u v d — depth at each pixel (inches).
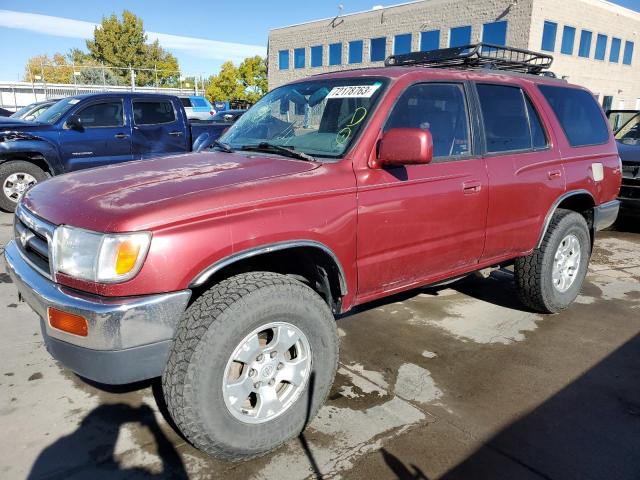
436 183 125.5
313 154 118.6
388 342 151.4
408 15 1142.3
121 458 100.0
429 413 116.5
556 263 166.2
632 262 241.4
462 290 195.9
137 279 85.1
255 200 96.1
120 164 124.7
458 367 137.3
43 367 132.6
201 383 88.9
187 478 95.3
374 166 115.0
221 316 89.6
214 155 128.7
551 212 159.2
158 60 2571.4
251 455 98.8
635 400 123.1
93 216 88.4
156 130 353.1
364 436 108.1
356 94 125.6
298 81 150.3
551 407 119.5
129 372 87.4
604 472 98.4
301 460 100.8
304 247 104.7
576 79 1113.4
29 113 384.2
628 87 1282.0
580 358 143.4
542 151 157.3
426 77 130.3
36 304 94.4
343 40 1299.2
